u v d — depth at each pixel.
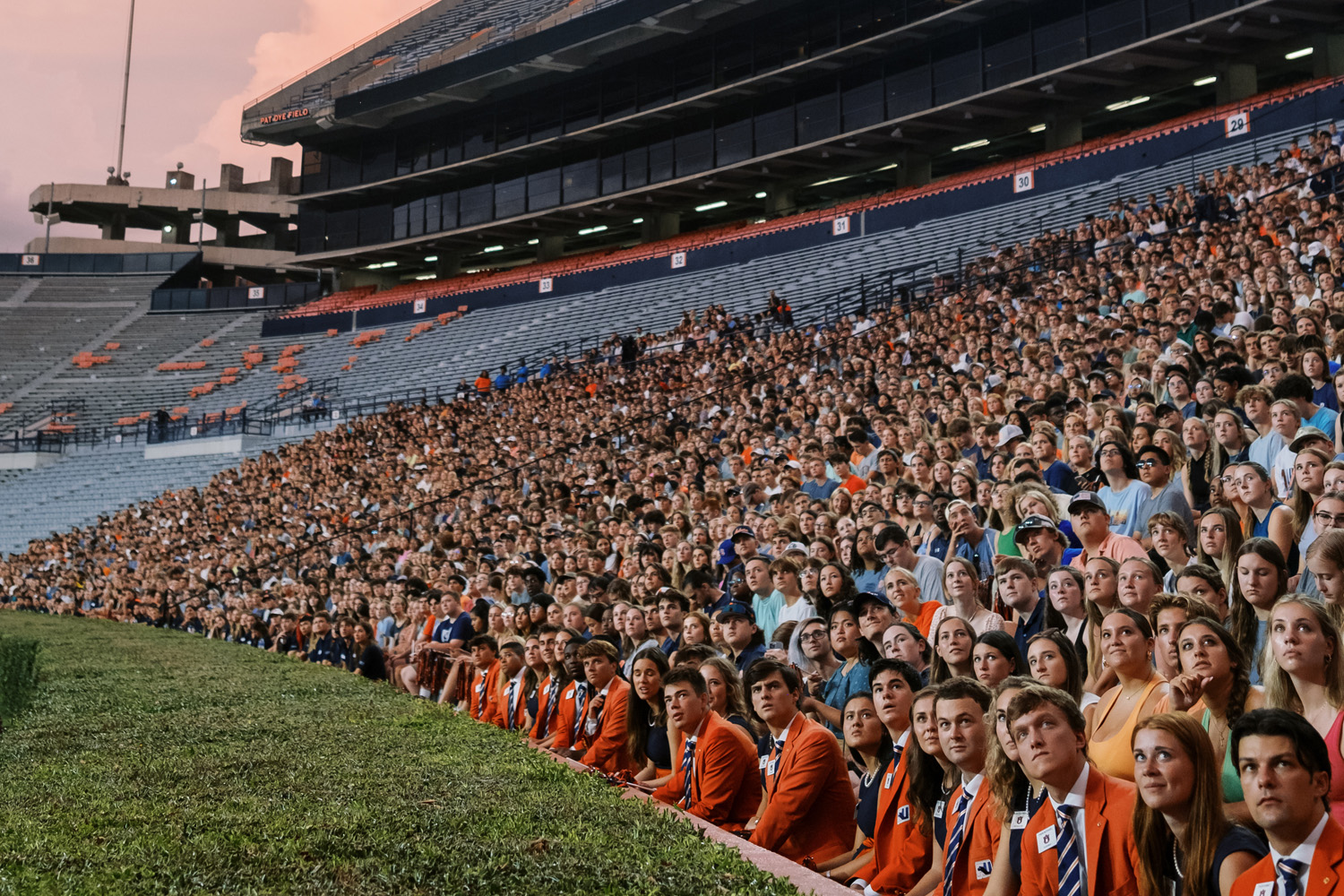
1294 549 7.29
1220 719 4.90
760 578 9.98
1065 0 36.59
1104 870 4.25
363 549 26.16
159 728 9.42
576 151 50.44
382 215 56.38
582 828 5.90
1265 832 3.86
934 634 7.46
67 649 17.64
